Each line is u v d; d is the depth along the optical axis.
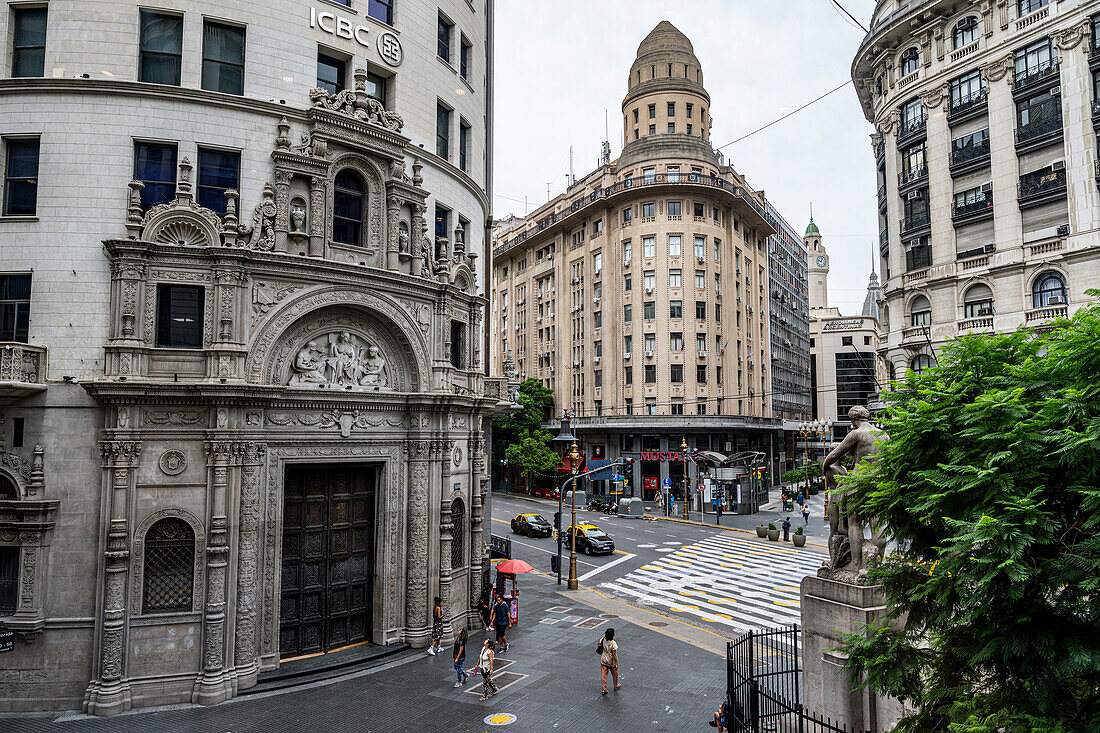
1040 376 9.90
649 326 68.69
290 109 21.12
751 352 77.44
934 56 42.22
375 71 23.84
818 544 46.00
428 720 16.56
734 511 64.75
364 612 22.08
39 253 18.64
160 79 20.16
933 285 41.47
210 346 19.23
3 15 19.39
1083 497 8.67
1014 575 7.76
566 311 80.50
